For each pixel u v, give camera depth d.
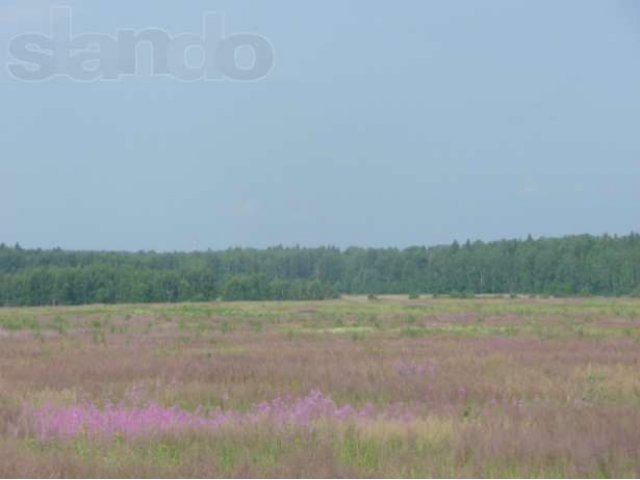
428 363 76.94
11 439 42.56
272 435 42.81
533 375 68.12
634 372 70.00
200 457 38.88
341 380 65.50
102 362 81.75
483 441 40.78
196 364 78.44
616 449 39.47
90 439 42.66
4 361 84.00
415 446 40.84
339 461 37.81
